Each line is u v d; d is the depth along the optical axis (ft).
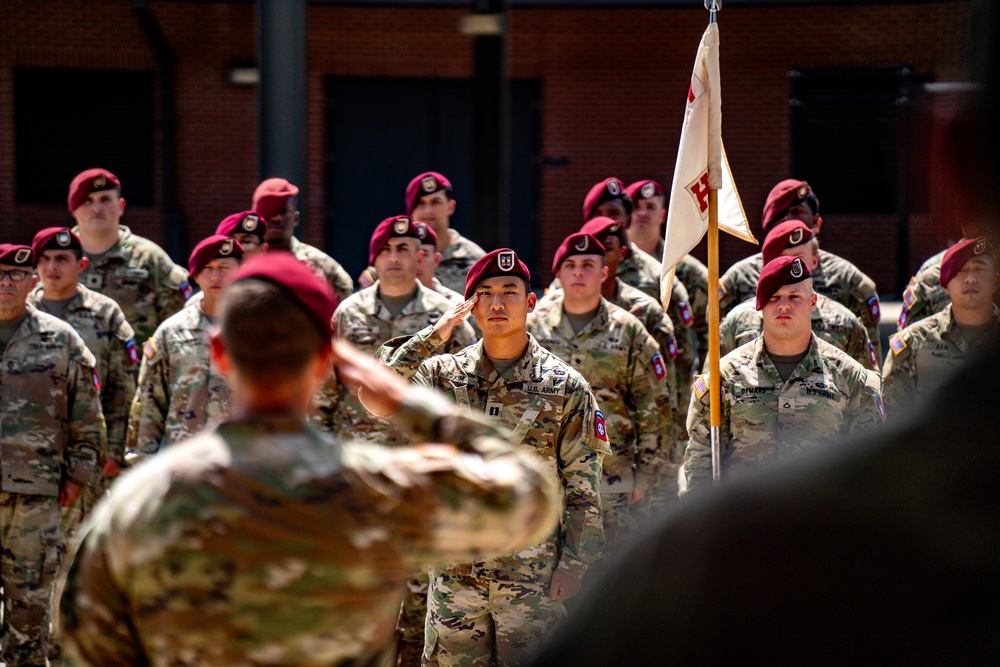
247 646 11.97
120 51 107.34
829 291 48.37
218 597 11.94
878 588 5.86
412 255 40.73
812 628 5.93
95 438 38.17
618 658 6.32
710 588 6.11
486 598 29.35
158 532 12.00
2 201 108.06
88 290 44.19
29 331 37.22
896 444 6.06
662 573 6.26
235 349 12.85
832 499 6.03
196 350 37.45
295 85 66.64
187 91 108.17
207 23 107.76
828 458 6.18
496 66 73.31
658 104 107.96
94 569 12.27
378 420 36.86
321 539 12.06
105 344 43.65
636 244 54.75
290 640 12.02
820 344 33.60
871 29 104.99
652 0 105.81
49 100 108.06
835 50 105.70
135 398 38.40
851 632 5.88
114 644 12.26
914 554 5.84
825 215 107.45
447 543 12.64
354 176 110.52
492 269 30.17
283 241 53.88
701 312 52.90
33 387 36.86
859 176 106.93
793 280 32.83
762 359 33.47
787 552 6.02
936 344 37.40
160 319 51.90
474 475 12.71
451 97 110.01
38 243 43.32
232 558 11.93
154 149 108.68
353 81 109.50
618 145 108.47
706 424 32.94
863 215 106.93
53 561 37.11
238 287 13.00
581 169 108.88
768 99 106.93
